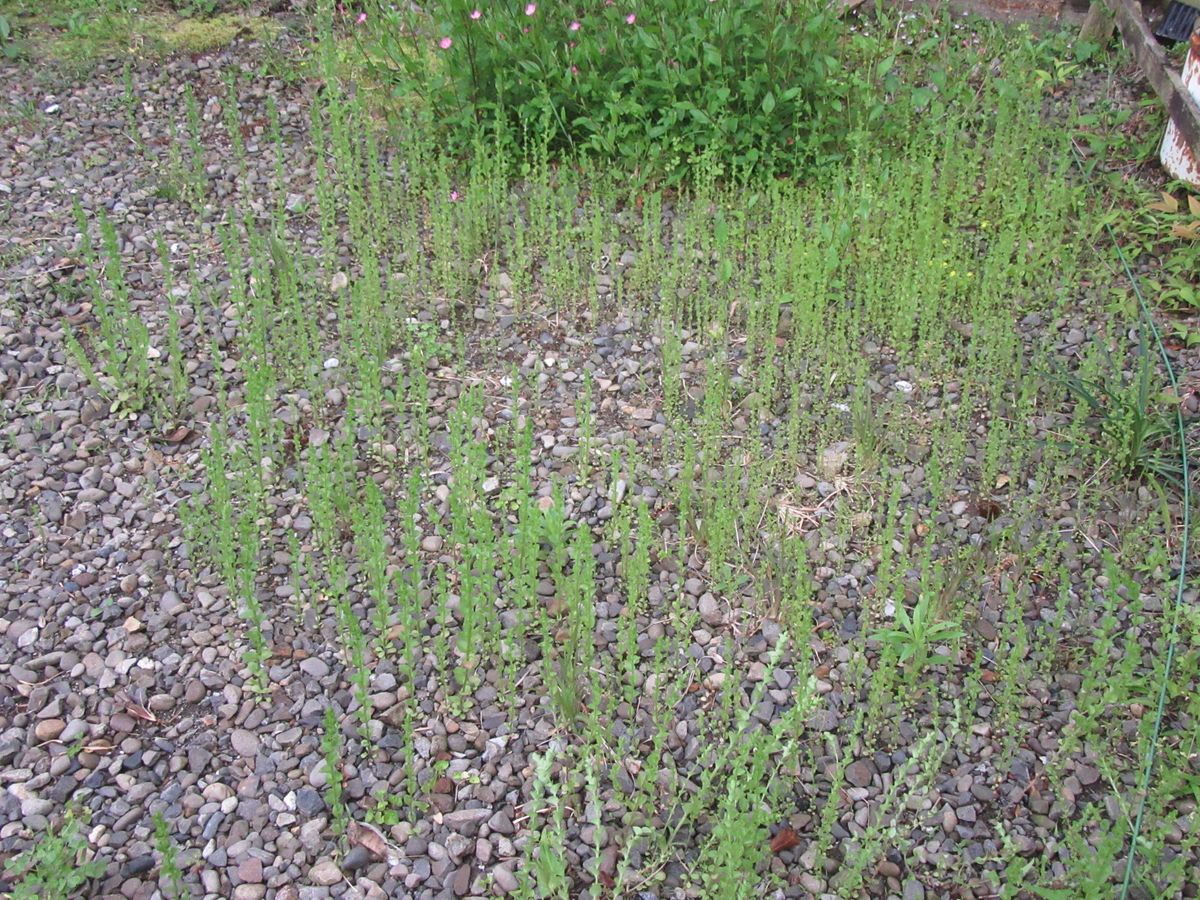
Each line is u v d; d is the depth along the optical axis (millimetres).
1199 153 4680
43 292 4395
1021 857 2592
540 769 2361
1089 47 5773
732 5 4855
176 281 4508
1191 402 3893
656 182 5004
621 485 3613
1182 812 2730
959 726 2924
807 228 4539
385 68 5418
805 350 4203
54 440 3783
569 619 3133
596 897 2461
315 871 2576
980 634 3166
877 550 3400
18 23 6227
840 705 2959
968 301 4422
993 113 5441
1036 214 4711
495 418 3900
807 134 5023
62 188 5000
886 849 2637
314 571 3326
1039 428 3850
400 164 5113
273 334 4164
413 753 2834
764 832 2518
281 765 2811
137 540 3430
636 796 2682
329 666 3061
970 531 3490
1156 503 3555
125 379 3955
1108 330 4102
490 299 4438
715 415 3803
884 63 5023
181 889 2479
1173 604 3207
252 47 6176
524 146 5074
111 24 6172
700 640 3137
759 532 3461
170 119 5215
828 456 3734
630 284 4516
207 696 2990
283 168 5074
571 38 5113
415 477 3197
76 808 2701
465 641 2941
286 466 3711
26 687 2996
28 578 3295
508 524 3477
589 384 3600
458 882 2561
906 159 4957
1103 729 2912
